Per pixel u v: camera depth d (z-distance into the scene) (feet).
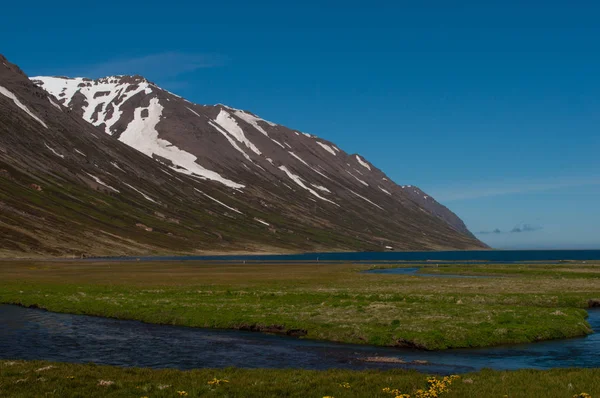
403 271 410.93
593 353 117.60
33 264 456.45
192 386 80.89
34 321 163.94
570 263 575.38
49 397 74.08
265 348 123.54
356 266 488.44
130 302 191.42
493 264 539.70
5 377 85.15
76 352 118.21
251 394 77.05
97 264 476.95
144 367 103.50
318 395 76.33
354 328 138.21
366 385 81.66
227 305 181.68
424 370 101.14
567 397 74.02
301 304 184.14
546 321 148.05
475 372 96.22
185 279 304.91
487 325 141.08
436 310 166.61
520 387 79.92
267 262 603.67
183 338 136.77
